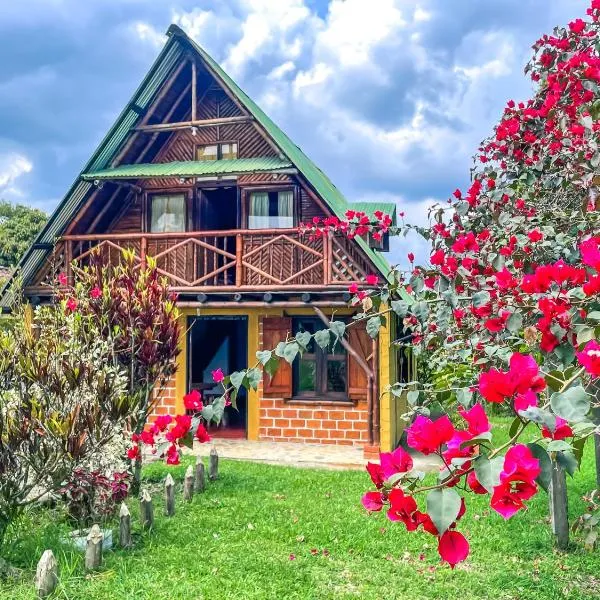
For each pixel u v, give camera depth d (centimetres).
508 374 155
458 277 426
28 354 605
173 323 829
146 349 783
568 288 279
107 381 617
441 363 462
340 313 1176
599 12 545
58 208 1205
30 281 1245
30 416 553
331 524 669
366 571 548
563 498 612
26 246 2638
